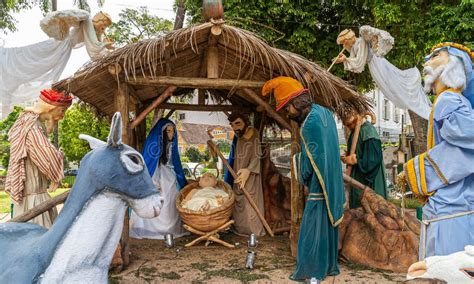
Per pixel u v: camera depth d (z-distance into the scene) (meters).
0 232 2.26
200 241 4.56
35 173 3.45
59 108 3.52
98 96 4.09
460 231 2.52
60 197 3.30
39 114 3.46
